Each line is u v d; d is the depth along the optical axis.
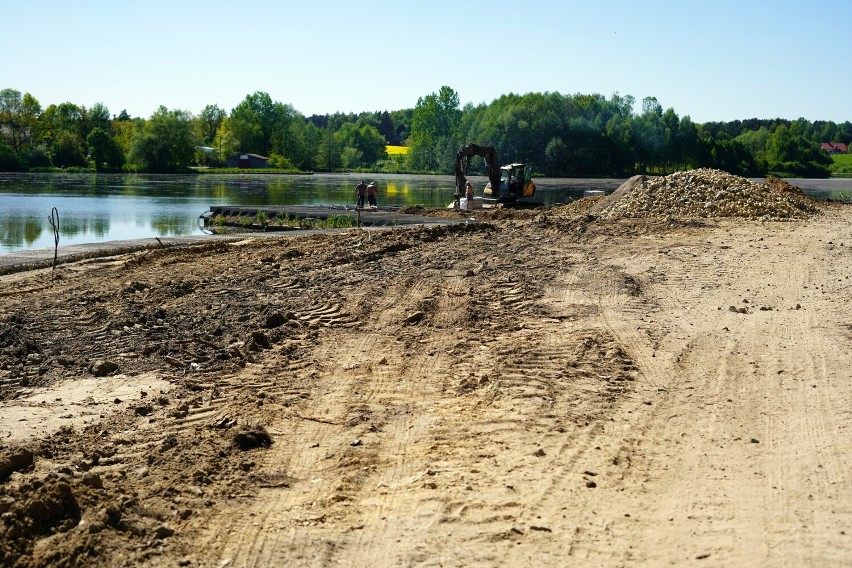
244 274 16.52
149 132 118.00
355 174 125.25
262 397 8.85
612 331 11.68
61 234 34.94
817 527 5.64
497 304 13.62
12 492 5.86
